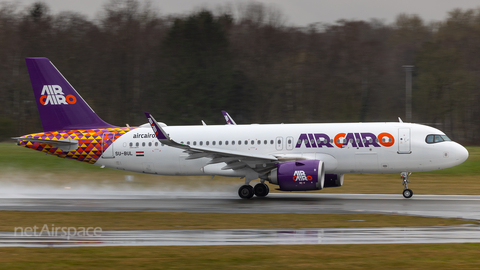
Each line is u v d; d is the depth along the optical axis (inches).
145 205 3299.7
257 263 1758.1
